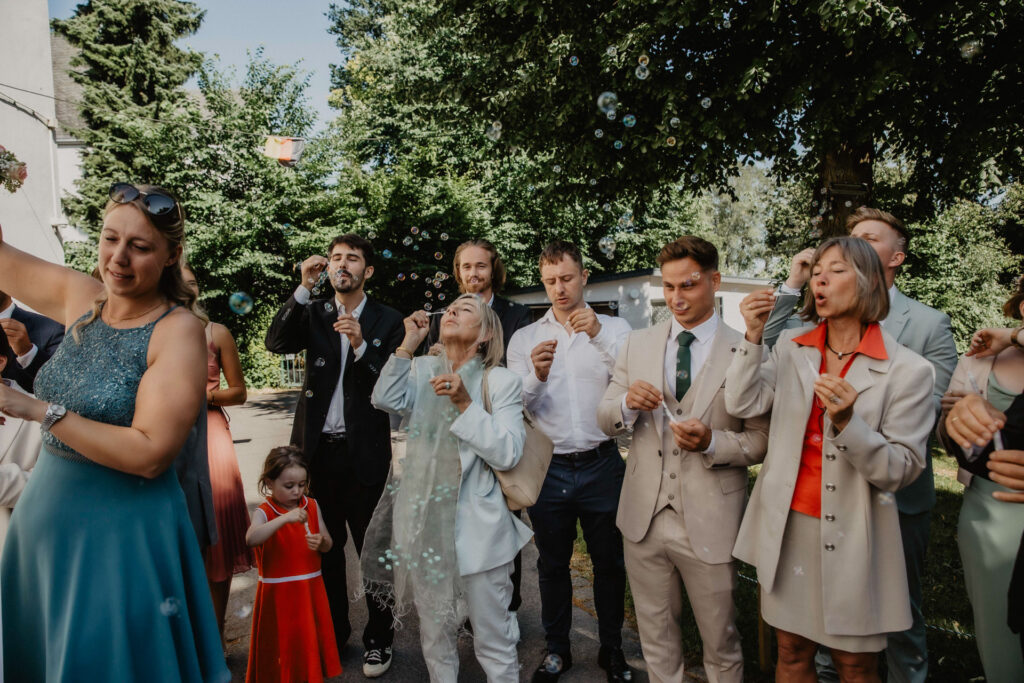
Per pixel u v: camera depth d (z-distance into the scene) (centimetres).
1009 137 655
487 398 200
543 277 250
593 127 718
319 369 252
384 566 208
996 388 166
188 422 125
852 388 141
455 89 871
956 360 202
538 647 264
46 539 120
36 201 909
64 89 1916
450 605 186
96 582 119
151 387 122
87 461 121
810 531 160
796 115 661
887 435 153
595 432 235
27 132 894
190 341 129
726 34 654
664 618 201
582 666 246
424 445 198
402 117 1484
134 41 1568
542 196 853
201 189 1241
